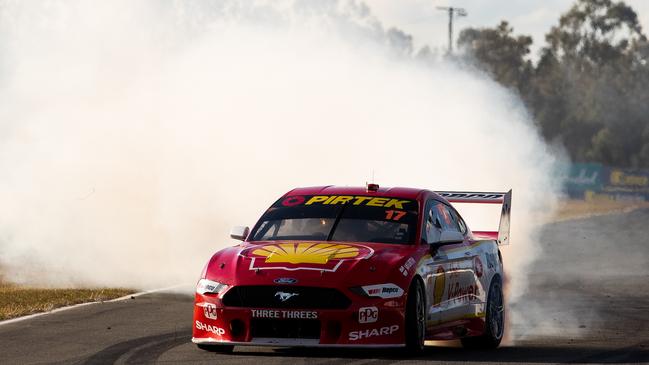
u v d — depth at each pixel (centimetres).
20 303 4916
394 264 3241
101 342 3622
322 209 3628
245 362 3162
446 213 3794
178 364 3130
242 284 3169
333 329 3131
